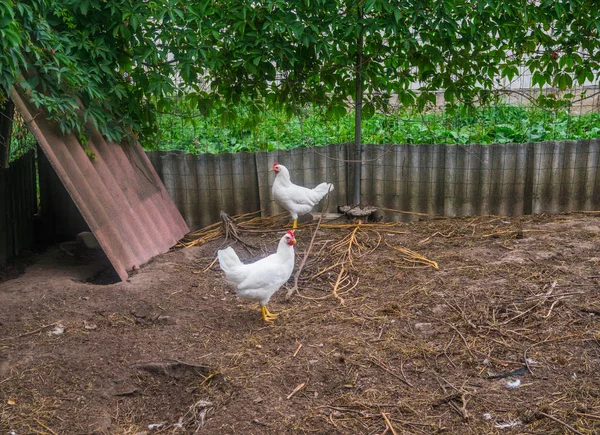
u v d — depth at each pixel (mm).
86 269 2439
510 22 2801
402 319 1897
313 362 1638
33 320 1897
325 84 3051
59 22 2385
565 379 1501
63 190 3002
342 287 2221
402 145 3082
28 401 1478
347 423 1364
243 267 1843
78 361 1649
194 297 2148
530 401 1413
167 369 1630
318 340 1778
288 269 1893
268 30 2719
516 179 3072
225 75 2932
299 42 2797
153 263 2449
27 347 1732
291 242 1874
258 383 1533
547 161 3053
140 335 1829
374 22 2705
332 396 1481
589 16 2895
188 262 2523
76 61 2367
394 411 1404
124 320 1938
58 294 2078
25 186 2879
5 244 2588
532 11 2809
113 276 2434
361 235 2812
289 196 2803
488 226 2906
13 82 1997
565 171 3076
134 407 1525
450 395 1444
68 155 2225
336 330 1843
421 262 2410
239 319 1963
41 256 2680
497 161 3059
